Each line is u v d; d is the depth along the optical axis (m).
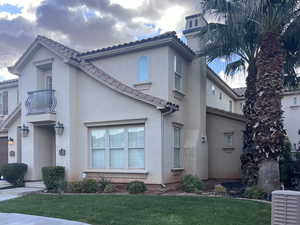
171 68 14.86
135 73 15.50
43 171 14.37
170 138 14.31
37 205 10.44
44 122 15.91
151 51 15.05
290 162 15.48
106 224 7.88
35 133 16.39
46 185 14.12
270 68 12.07
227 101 26.45
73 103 15.38
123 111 14.38
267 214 8.43
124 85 14.67
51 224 8.05
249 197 11.37
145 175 13.56
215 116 18.67
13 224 8.17
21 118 16.84
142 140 13.96
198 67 17.00
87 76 15.57
